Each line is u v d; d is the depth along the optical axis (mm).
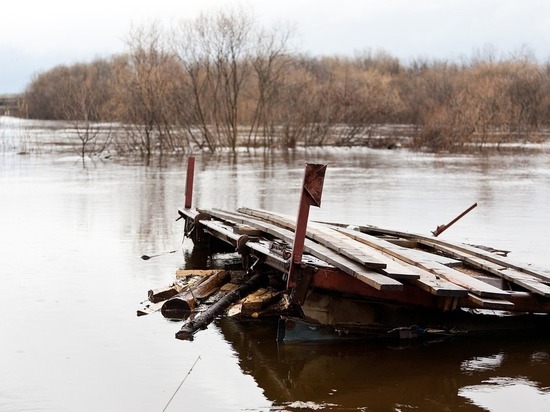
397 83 62906
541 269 9086
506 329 8766
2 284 10453
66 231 14758
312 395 6758
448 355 7887
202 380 7117
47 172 27922
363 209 18203
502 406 6520
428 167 30922
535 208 18484
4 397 6656
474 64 70062
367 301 8336
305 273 7957
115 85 45562
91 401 6594
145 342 8164
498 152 39656
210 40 40688
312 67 69875
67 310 9258
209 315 8938
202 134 41500
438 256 9547
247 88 45438
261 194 21250
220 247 13062
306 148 42469
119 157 35875
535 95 54281
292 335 8289
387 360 7719
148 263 11922
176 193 21359
